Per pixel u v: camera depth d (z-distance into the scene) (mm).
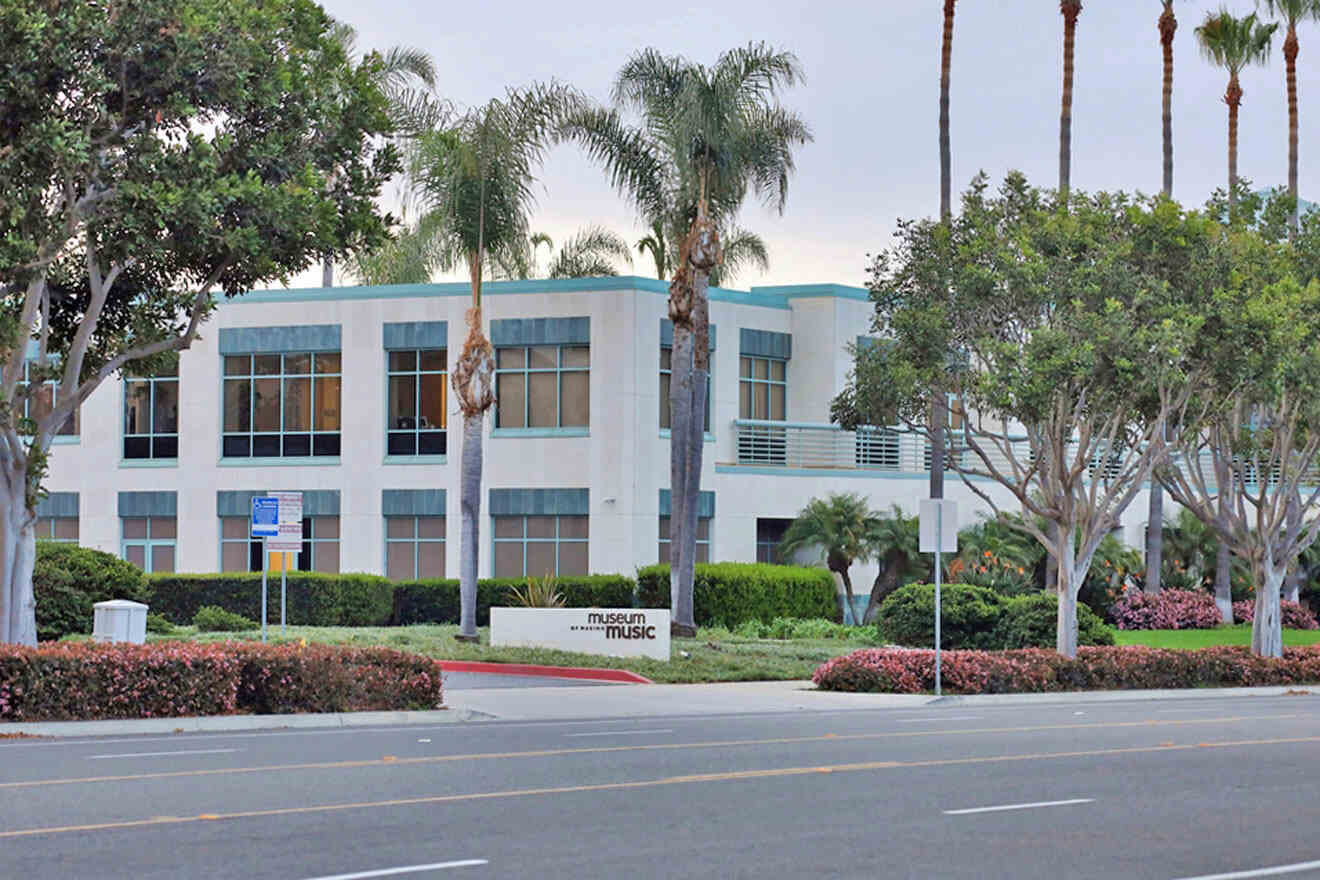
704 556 50750
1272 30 57125
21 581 25016
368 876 10500
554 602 43250
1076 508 34344
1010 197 34656
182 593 46844
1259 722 24703
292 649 24719
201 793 14609
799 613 48594
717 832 12562
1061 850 11859
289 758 17906
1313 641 49125
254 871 10656
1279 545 38344
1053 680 33250
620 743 20172
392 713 24562
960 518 55125
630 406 48875
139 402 52562
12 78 22578
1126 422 35406
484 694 29000
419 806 13867
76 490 52938
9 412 23875
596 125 40844
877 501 53500
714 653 36812
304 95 25500
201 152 23547
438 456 50156
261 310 51469
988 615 41875
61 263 25562
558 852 11539
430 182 39750
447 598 48125
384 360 50562
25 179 23234
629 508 48719
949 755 18734
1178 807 14305
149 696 22797
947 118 49344
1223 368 32875
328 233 25656
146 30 23172
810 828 12820
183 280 27156
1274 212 38406
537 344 49625
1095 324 31609
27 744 19828
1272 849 12000
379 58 27156
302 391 51375
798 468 52344
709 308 51312
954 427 56000
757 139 40938
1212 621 53500
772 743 20219
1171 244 33344
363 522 50594
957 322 34125
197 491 51812
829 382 53375
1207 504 38500
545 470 49375
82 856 11195
